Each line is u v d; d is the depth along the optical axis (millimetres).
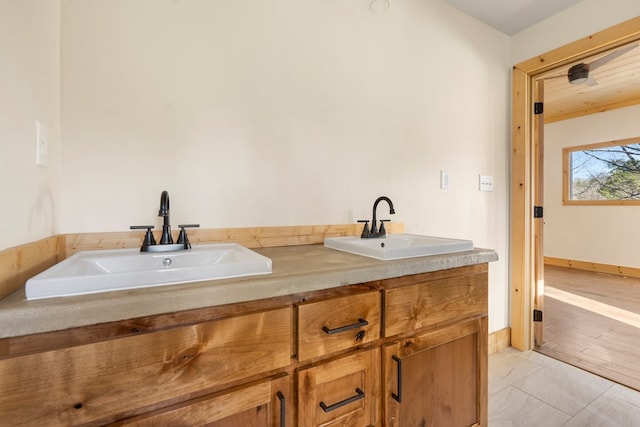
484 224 2184
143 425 608
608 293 3510
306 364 815
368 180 1685
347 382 882
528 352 2182
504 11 2047
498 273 2264
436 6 1938
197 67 1234
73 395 559
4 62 666
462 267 1163
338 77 1581
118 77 1104
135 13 1129
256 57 1356
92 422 572
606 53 1922
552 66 2111
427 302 1062
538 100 2285
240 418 716
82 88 1053
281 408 758
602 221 4473
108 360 585
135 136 1133
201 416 666
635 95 3896
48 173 920
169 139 1188
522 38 2252
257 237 1354
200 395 674
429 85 1913
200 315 682
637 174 4133
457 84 2043
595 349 2195
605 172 4434
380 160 1726
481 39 2156
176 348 646
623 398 1641
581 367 1956
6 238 664
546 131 5055
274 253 1208
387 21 1743
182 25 1207
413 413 1028
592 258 4582
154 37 1159
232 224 1311
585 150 4621
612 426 1438
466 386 1173
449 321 1127
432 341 1069
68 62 1033
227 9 1294
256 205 1364
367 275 914
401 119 1800
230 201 1306
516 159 2264
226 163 1296
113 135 1100
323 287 834
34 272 790
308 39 1491
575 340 2342
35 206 826
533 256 2266
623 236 4277
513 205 2285
